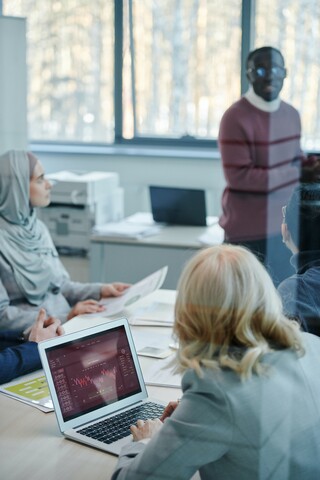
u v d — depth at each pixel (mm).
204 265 1112
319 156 1859
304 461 1100
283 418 1075
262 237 1789
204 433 1033
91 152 3355
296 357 1129
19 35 3262
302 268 1515
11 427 1314
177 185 3172
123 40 3199
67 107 3379
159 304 2057
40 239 2373
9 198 2256
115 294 2250
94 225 3041
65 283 2354
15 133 3348
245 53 2184
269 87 1941
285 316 1168
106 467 1176
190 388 1075
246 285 1086
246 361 1062
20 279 2229
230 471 1062
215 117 2902
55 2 3238
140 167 3223
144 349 1663
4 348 1711
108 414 1341
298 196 1729
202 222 2910
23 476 1144
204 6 2742
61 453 1220
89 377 1348
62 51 3303
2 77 3348
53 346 1321
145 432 1216
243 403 1046
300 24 1998
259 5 2113
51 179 3098
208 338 1086
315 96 1954
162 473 1038
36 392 1474
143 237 2787
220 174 2998
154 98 3205
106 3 3158
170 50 3066
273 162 1865
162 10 3025
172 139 3188
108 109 3330
